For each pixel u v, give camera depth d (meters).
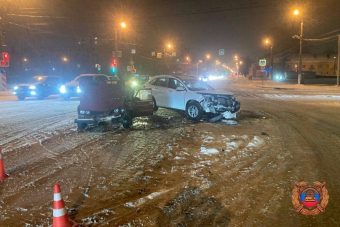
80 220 5.36
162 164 8.27
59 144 10.47
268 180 7.13
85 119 12.75
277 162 8.45
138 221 5.31
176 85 16.28
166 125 13.81
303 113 17.92
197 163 8.36
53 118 16.02
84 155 9.15
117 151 9.55
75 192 6.50
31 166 8.17
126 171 7.74
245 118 15.91
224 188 6.68
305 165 8.19
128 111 13.23
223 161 8.54
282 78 84.44
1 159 7.37
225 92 15.46
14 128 13.27
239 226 5.16
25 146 10.23
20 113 17.86
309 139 11.15
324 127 13.49
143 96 14.28
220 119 15.07
